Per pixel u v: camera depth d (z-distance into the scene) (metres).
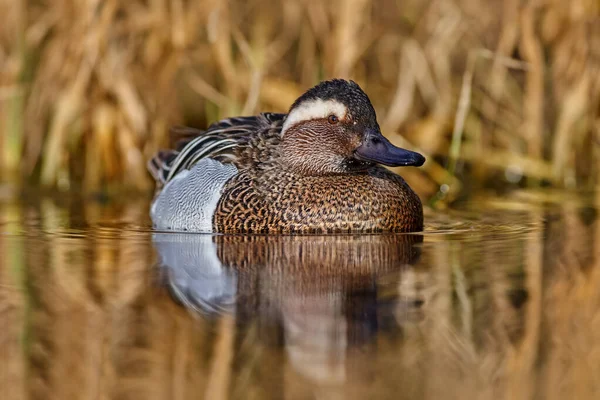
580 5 19.03
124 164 19.31
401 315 9.59
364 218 14.05
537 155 19.50
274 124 15.44
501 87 19.77
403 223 14.20
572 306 9.93
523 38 19.14
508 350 8.56
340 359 8.31
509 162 19.61
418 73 19.78
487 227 14.64
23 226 15.02
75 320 9.46
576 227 14.61
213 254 12.48
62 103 18.97
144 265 11.82
